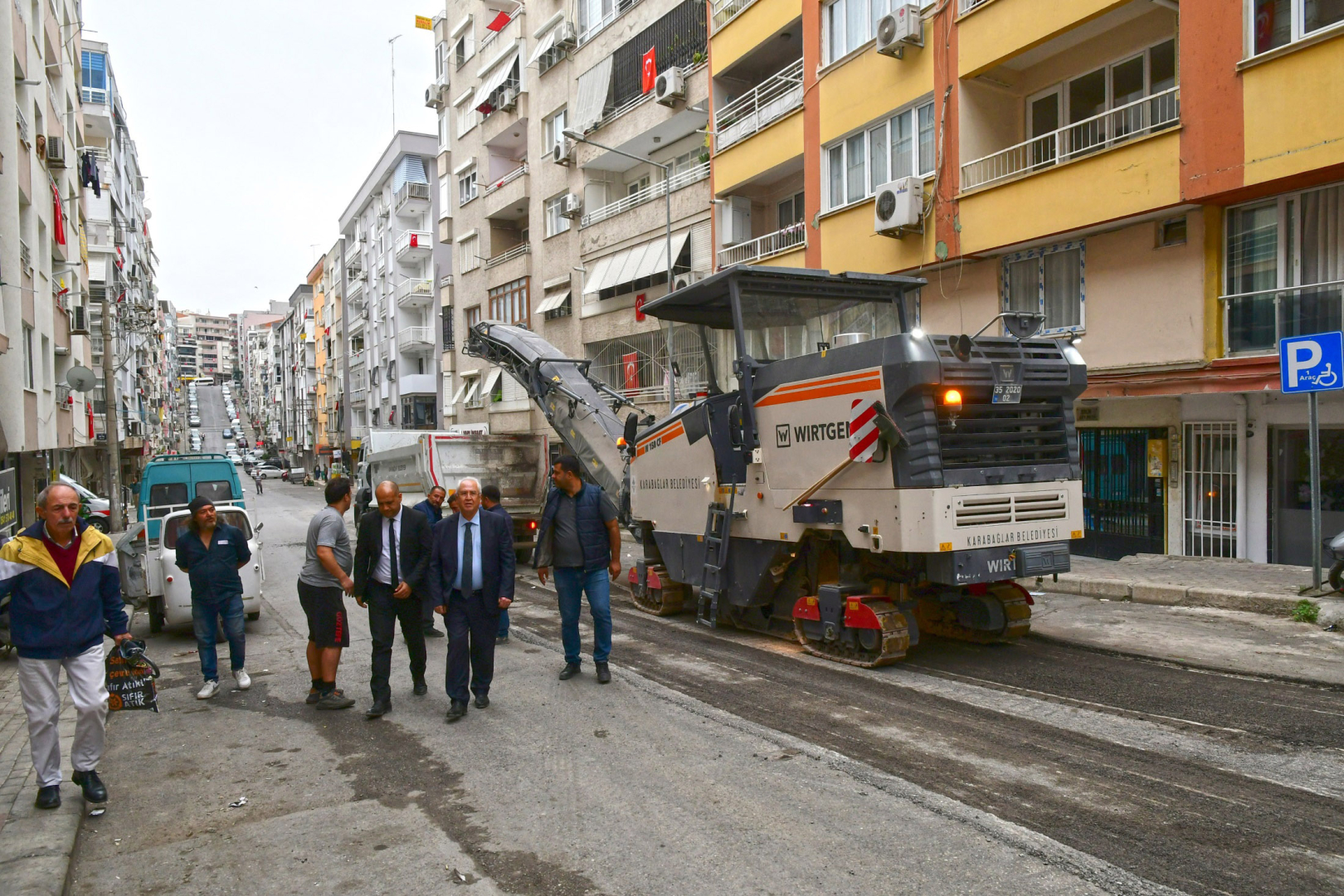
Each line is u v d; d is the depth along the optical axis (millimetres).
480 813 4371
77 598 4496
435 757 5281
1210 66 9820
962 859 3648
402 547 6340
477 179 32750
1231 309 10422
